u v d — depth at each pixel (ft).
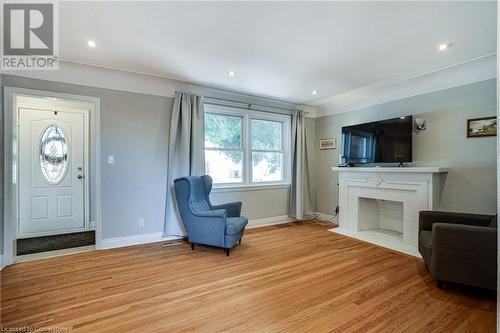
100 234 10.34
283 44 7.88
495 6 5.95
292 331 5.26
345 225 13.30
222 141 13.58
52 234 12.73
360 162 12.96
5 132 8.66
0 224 8.59
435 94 10.66
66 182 13.16
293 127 15.37
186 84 11.87
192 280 7.59
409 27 6.87
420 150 11.12
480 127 9.35
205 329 5.31
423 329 5.34
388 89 12.18
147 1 5.80
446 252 6.88
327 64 9.43
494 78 9.02
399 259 9.32
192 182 10.65
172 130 11.49
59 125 13.01
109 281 7.50
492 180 9.09
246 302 6.37
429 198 9.80
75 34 7.32
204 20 6.59
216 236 9.84
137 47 8.14
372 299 6.53
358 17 6.43
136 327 5.36
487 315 5.84
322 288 7.11
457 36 7.36
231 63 9.40
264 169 15.10
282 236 12.40
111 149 10.52
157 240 11.52
